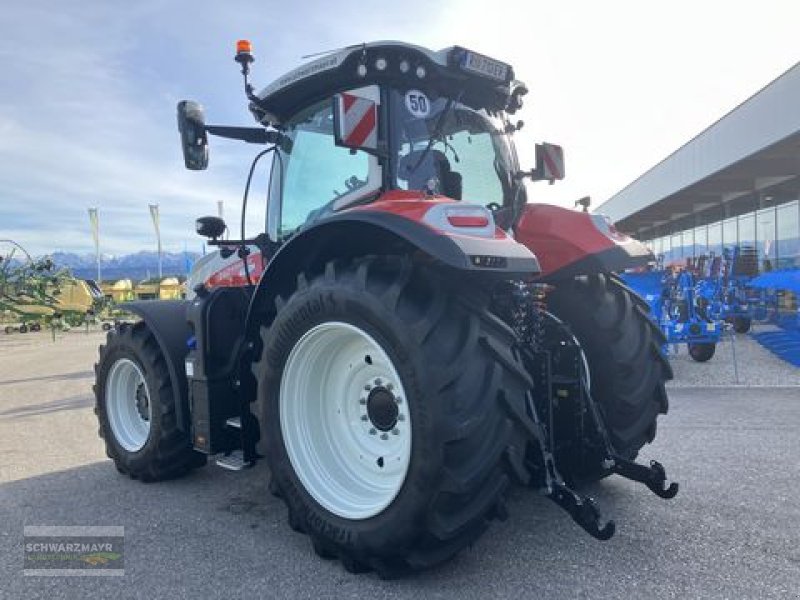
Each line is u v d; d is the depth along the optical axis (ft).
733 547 9.19
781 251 62.18
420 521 8.04
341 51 10.37
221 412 11.55
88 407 22.44
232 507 11.69
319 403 9.83
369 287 8.55
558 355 10.34
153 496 12.39
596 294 11.30
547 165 12.51
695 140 60.44
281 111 12.10
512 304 10.06
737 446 14.47
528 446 9.11
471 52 10.39
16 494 12.61
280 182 12.30
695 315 28.60
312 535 9.30
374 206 8.98
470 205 8.89
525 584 8.29
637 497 11.28
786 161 52.70
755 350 31.81
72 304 70.28
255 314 10.57
